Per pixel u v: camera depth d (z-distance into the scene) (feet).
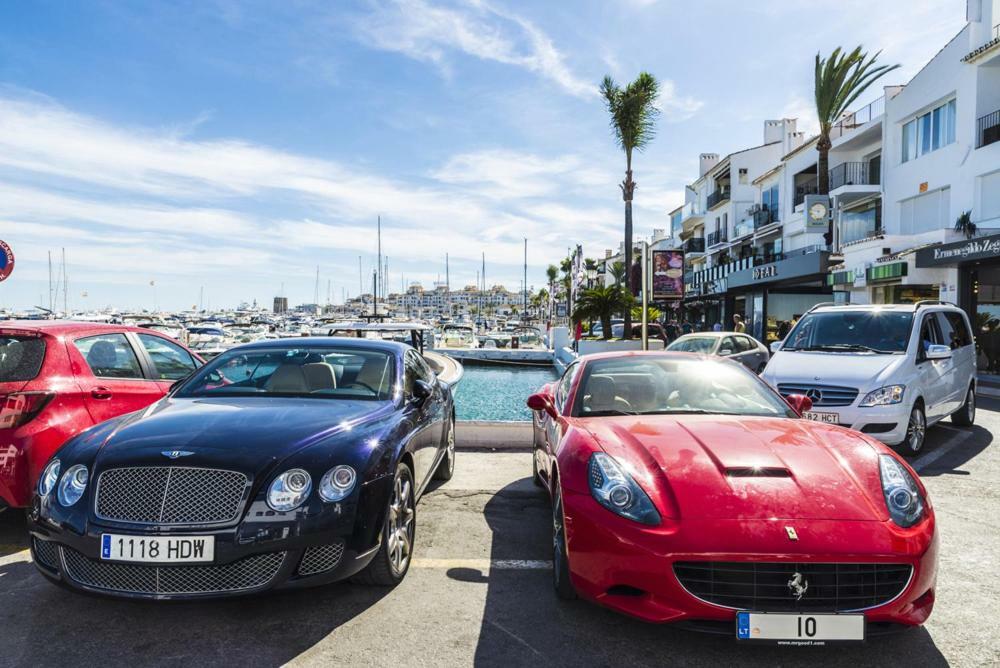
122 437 9.75
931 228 65.57
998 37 54.03
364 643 8.59
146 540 8.46
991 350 52.80
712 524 7.98
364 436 10.45
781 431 10.38
